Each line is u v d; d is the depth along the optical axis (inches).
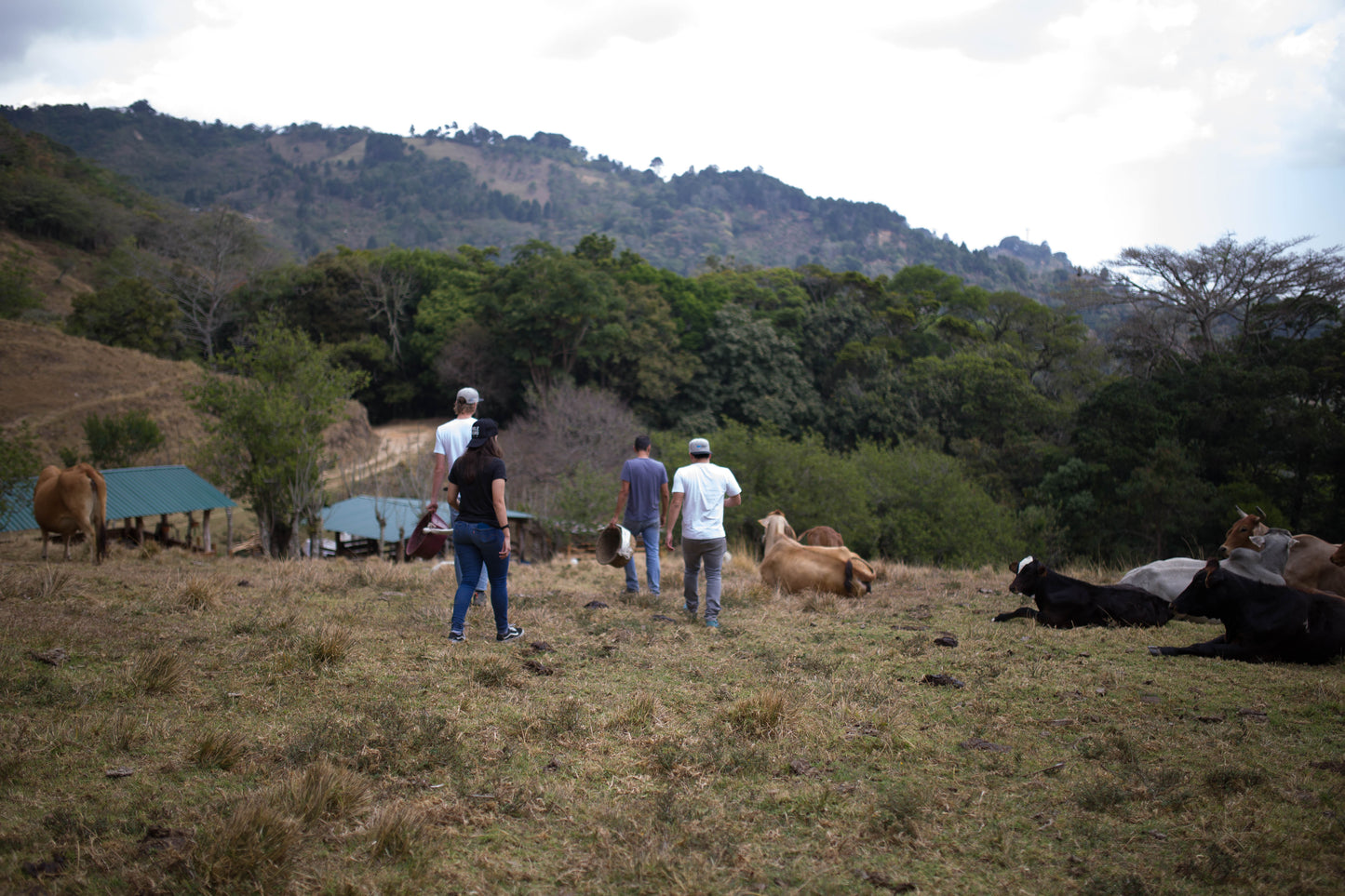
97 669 191.3
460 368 2214.6
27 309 2625.5
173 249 3720.5
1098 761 158.4
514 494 1389.0
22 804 126.3
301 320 2568.9
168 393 1750.7
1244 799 139.3
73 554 459.8
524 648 233.5
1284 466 1465.3
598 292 2149.4
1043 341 2578.7
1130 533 1348.4
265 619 250.1
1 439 560.7
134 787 134.4
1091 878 114.7
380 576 347.9
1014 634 269.3
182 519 1147.9
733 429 1214.9
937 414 2059.5
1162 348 1850.4
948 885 114.4
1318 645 228.2
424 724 163.2
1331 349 1487.5
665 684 204.4
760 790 144.2
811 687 200.5
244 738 155.9
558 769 151.0
